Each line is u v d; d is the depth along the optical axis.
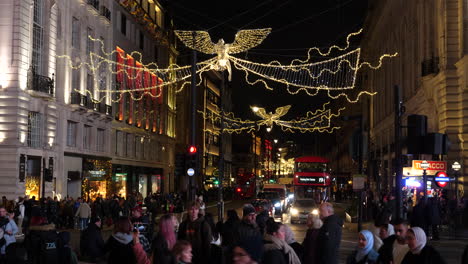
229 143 123.81
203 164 91.75
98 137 45.91
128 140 53.81
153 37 61.97
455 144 33.00
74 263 11.02
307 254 9.25
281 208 43.50
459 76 32.84
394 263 7.61
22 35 32.47
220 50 27.80
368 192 37.22
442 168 31.11
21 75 32.38
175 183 73.69
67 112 38.94
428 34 38.22
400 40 51.25
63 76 38.28
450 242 23.70
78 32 41.31
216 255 9.91
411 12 45.16
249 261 5.39
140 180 57.97
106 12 46.09
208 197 73.19
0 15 32.28
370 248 8.38
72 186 40.25
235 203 70.75
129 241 9.56
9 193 31.39
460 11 33.19
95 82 44.28
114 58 49.31
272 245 7.78
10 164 31.59
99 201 33.84
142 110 57.78
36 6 35.09
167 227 8.75
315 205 37.69
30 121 34.12
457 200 30.55
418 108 42.66
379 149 66.06
